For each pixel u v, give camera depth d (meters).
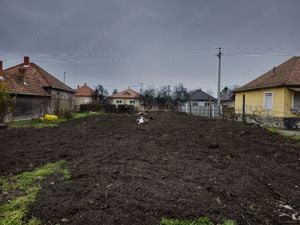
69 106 23.61
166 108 39.41
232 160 6.09
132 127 13.00
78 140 9.20
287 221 3.26
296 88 15.84
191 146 7.61
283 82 15.94
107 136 10.12
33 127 13.82
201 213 3.26
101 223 3.01
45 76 28.86
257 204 3.71
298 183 4.73
